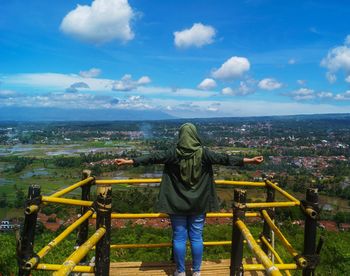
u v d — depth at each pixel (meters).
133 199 38.06
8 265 6.69
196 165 3.69
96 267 3.31
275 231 3.76
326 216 49.06
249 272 4.39
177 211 3.76
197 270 3.93
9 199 65.31
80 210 4.55
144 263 4.61
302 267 3.19
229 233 17.84
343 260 9.05
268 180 4.79
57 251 7.93
